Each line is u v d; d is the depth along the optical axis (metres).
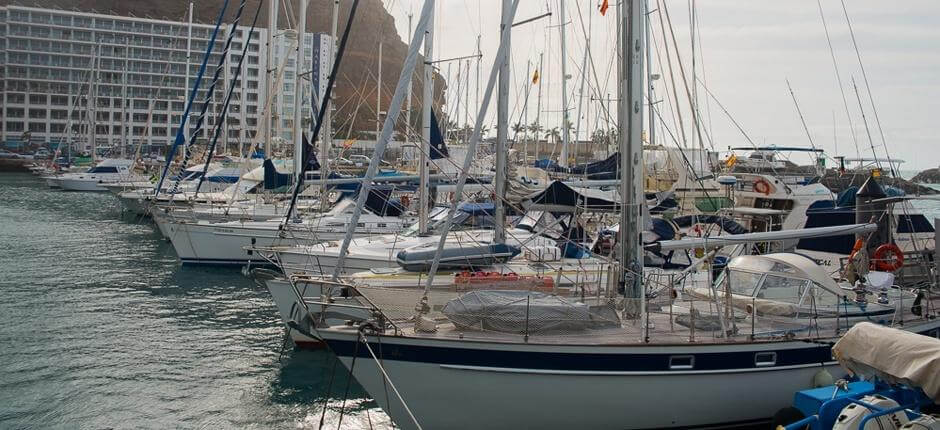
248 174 34.62
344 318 9.65
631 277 10.57
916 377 7.75
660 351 9.22
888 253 13.20
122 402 12.00
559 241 17.27
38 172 84.62
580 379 9.12
